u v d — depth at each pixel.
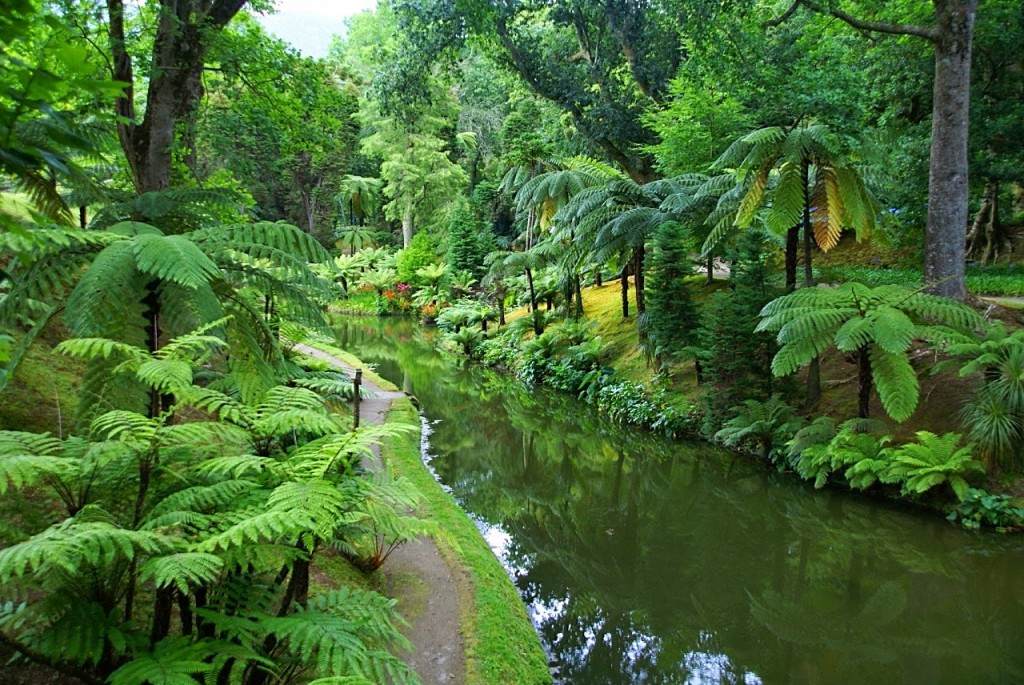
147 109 7.96
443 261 32.78
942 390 8.98
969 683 5.02
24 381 5.63
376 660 2.81
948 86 9.70
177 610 3.59
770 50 14.38
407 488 3.39
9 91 1.18
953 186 9.76
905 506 7.99
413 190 35.19
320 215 38.84
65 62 1.23
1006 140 12.15
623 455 11.26
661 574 7.02
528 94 27.83
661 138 18.36
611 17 18.67
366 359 20.36
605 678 5.05
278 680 3.08
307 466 3.10
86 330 3.34
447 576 5.66
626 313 16.64
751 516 8.56
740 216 9.85
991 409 7.71
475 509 8.77
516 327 18.94
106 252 3.66
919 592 6.50
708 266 15.70
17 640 2.52
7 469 2.31
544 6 18.98
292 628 2.64
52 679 2.92
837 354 11.02
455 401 14.97
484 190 33.47
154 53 7.86
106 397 3.45
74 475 2.80
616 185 14.96
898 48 12.71
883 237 10.75
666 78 18.89
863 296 8.68
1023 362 7.52
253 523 2.39
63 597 2.56
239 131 10.50
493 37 19.12
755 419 9.83
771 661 5.38
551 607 6.23
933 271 9.99
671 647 5.58
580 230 15.14
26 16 1.28
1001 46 11.75
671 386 12.54
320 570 4.91
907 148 13.10
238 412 3.36
